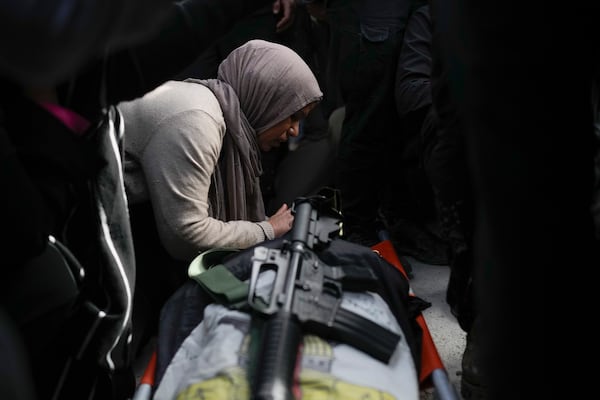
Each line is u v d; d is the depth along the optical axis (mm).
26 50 700
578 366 792
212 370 1072
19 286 1040
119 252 1312
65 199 1112
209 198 1880
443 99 1389
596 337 791
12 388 689
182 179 1687
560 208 752
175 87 1741
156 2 795
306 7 2596
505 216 767
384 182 2564
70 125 1114
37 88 1037
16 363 714
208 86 1825
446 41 826
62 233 1165
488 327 823
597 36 714
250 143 1891
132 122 1692
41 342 1121
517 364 794
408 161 2418
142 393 1261
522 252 763
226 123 1814
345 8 2332
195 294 1367
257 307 1150
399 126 2449
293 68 1856
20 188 953
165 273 1941
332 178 2811
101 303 1277
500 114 740
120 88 1167
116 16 741
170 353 1310
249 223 1882
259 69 1840
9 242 960
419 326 1372
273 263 1257
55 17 685
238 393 1008
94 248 1248
